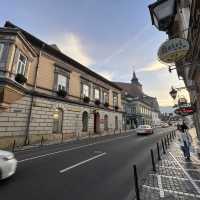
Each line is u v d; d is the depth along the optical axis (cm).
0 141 1384
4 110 1415
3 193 495
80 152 1184
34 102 1758
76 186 558
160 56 584
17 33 1351
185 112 1428
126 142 1745
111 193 503
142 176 653
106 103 3316
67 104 2255
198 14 623
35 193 501
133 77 7300
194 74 919
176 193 485
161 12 754
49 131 1903
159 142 1652
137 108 5469
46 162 881
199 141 1378
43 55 1956
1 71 1273
